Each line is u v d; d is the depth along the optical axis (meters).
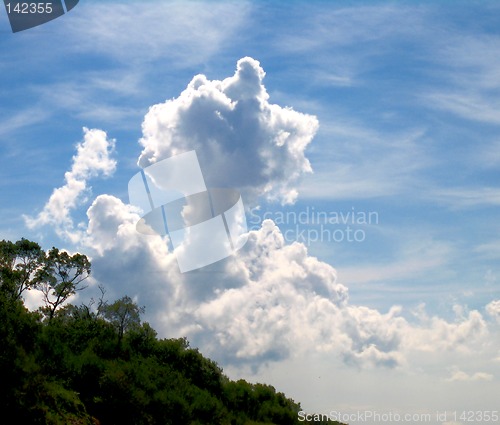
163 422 47.94
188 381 60.28
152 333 64.31
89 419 40.31
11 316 40.12
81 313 63.41
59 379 42.22
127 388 45.03
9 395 34.06
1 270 66.31
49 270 73.12
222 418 57.28
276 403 72.31
